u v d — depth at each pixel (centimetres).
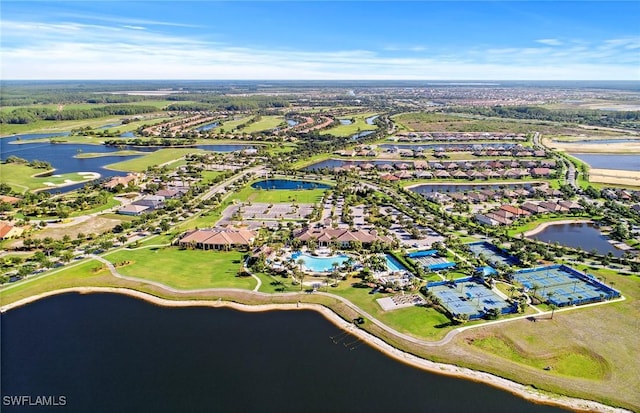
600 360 10475
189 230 19350
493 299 13300
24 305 13125
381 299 13300
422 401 9275
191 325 12106
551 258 15950
